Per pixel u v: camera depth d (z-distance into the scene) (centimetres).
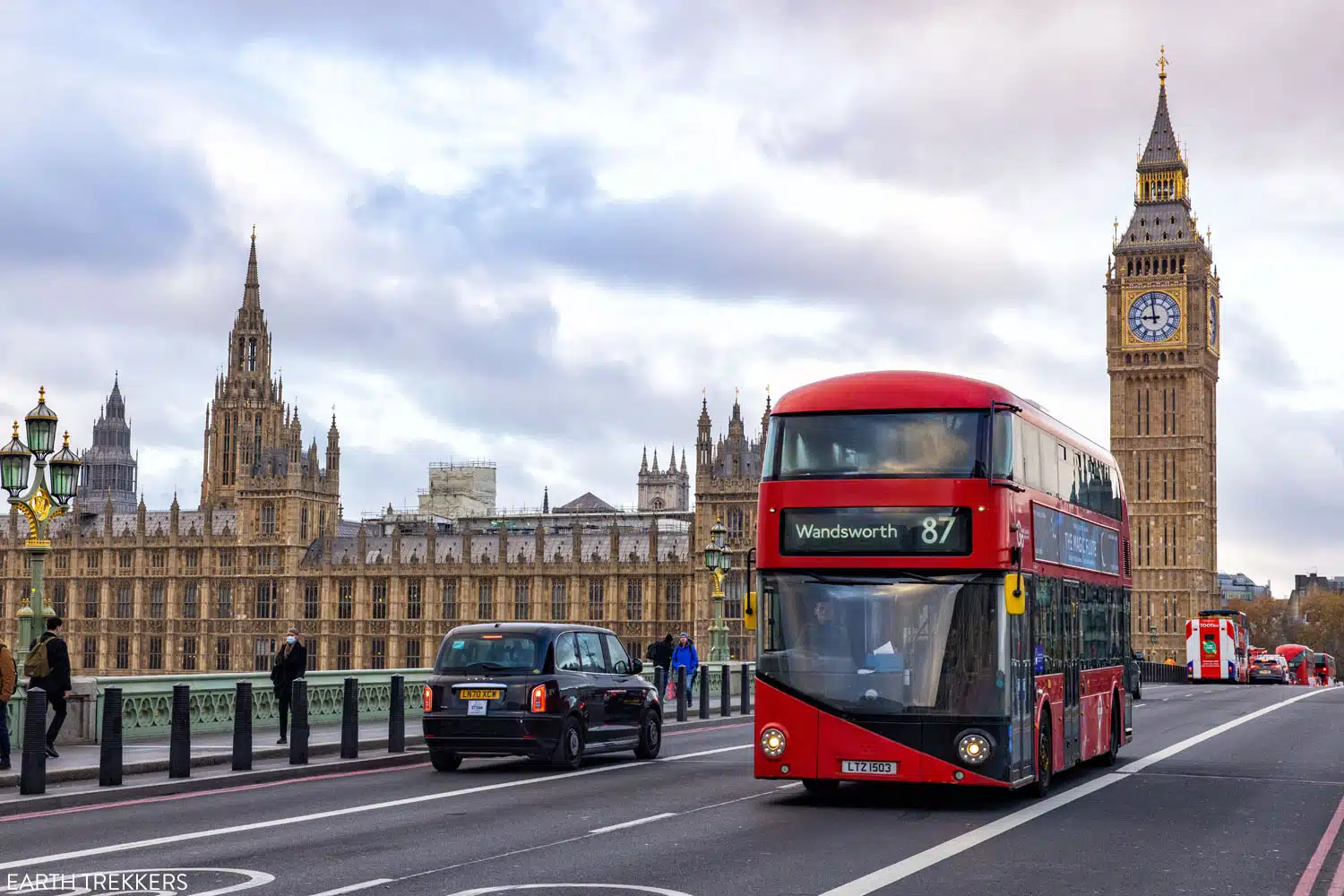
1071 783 3200
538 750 3319
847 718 2612
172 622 19500
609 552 17775
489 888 1808
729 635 16425
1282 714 6244
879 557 2639
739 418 16938
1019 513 2708
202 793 2903
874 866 2017
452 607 18325
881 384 2705
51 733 3231
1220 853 2188
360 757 3572
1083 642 3306
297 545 19200
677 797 2847
